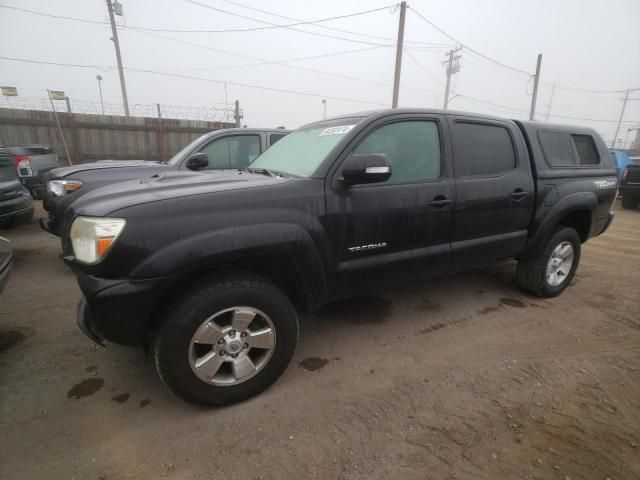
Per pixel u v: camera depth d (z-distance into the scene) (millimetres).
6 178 5590
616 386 2379
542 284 3609
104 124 13219
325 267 2330
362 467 1751
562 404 2199
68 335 2965
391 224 2514
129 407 2160
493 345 2863
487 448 1863
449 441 1910
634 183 9984
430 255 2775
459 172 2857
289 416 2090
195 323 1930
